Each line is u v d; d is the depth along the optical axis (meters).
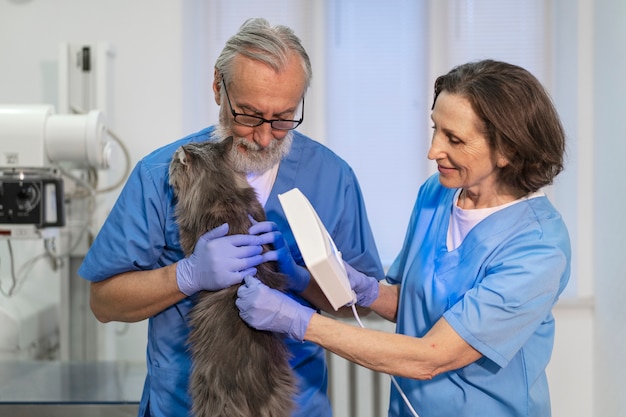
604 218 2.95
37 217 2.38
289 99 1.46
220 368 1.49
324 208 1.71
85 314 2.94
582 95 3.07
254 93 1.44
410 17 3.46
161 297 1.53
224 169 1.60
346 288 1.39
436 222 1.67
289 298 1.46
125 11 3.05
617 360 2.80
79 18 3.05
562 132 1.46
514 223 1.52
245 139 1.55
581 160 3.09
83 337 2.95
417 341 1.41
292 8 3.45
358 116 3.50
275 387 1.52
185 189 1.57
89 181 2.88
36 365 2.49
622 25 2.72
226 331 1.50
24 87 3.07
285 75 1.44
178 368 1.63
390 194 3.51
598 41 2.99
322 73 3.40
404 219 3.51
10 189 2.37
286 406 1.53
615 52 2.80
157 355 1.67
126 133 3.07
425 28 3.45
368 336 1.41
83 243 2.89
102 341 2.96
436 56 3.42
